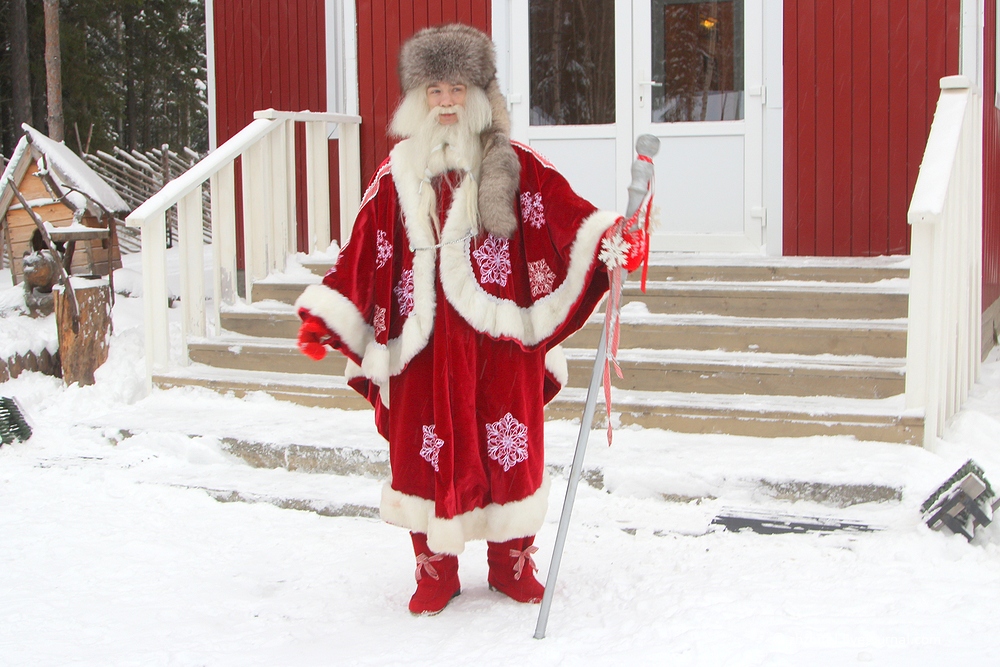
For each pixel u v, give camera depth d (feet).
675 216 19.12
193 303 17.74
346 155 20.80
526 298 9.59
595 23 19.40
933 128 13.97
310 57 22.20
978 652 7.70
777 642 8.01
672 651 7.99
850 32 17.63
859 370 13.53
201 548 11.51
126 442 14.88
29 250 21.53
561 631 8.80
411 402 9.43
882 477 11.57
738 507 11.71
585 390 14.57
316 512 12.70
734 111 18.75
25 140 24.38
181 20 95.20
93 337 18.13
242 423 15.08
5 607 9.75
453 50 9.35
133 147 90.17
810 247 18.16
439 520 9.13
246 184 18.76
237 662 8.41
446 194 9.52
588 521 11.71
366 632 9.04
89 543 11.62
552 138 19.72
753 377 13.99
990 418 13.46
